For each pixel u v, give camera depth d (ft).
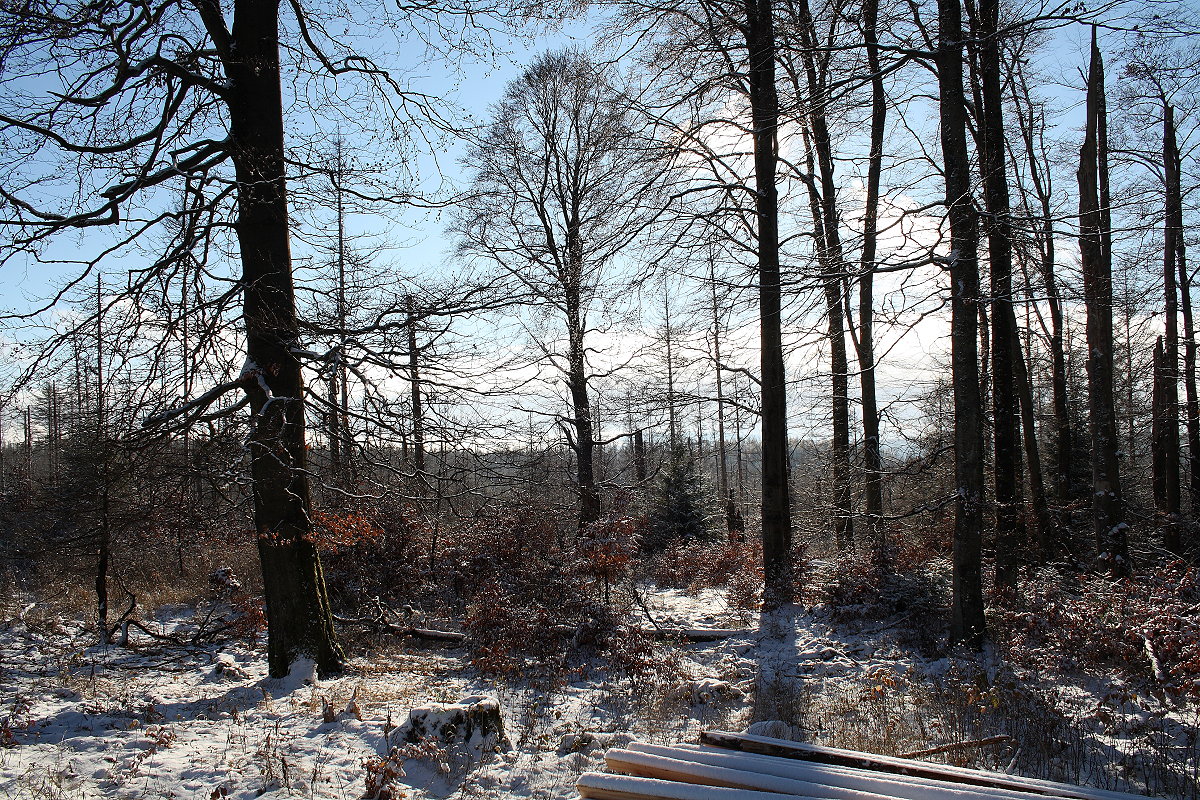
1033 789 15.03
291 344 28.58
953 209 30.45
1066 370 66.18
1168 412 56.39
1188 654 23.99
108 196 25.54
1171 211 43.83
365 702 24.63
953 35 30.91
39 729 21.53
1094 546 47.44
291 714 23.65
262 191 28.32
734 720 24.08
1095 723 22.38
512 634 31.86
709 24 42.83
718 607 44.70
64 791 16.80
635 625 32.91
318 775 18.13
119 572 44.42
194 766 18.60
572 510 52.31
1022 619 30.68
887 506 63.77
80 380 29.89
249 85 28.68
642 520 65.67
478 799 17.21
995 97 38.99
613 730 22.90
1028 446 49.11
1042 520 47.93
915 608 36.94
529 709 25.20
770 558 42.65
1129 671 25.86
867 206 51.83
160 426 27.89
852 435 61.11
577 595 34.83
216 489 28.89
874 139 52.44
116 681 27.81
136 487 32.19
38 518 40.29
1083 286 38.68
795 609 40.45
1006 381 39.27
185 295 29.60
